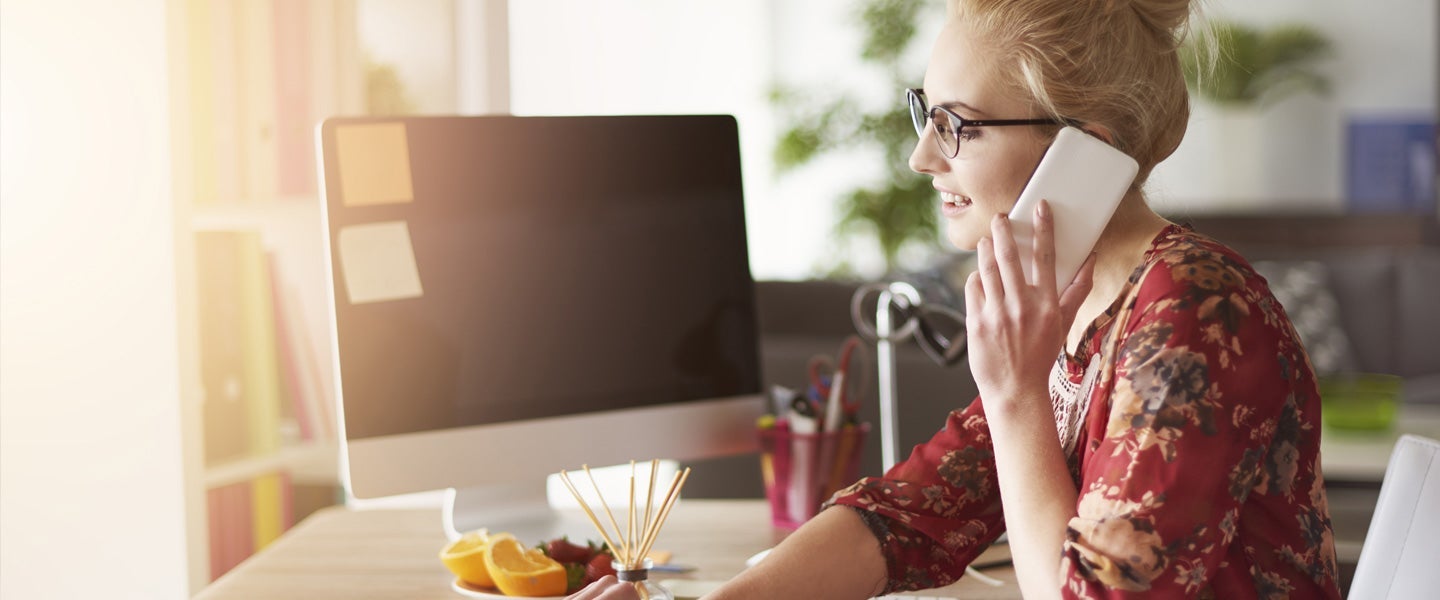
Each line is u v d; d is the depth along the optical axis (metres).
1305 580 0.96
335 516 1.68
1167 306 0.90
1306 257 5.29
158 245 1.58
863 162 7.32
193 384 1.62
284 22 2.02
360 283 1.36
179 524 1.60
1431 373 4.98
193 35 1.86
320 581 1.34
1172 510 0.85
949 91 1.04
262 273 1.99
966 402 2.67
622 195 1.51
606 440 1.48
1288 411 0.93
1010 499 0.96
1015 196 1.03
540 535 1.50
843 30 7.43
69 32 1.56
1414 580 1.14
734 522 1.60
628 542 1.23
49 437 1.60
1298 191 6.93
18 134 1.57
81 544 1.61
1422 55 6.79
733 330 1.58
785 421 1.57
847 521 1.17
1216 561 0.87
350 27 2.12
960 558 1.19
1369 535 1.19
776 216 7.34
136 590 1.61
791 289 3.77
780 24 7.49
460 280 1.41
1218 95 6.86
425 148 1.40
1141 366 0.89
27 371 1.59
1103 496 0.88
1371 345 5.02
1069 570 0.87
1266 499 0.94
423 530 1.59
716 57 6.77
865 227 6.14
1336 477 2.84
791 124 6.43
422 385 1.38
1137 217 1.04
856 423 1.59
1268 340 0.90
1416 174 6.78
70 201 1.58
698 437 1.54
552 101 4.91
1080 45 1.00
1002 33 1.01
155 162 1.57
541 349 1.45
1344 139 6.86
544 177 1.46
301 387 2.07
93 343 1.59
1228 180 6.96
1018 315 0.98
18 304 1.58
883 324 1.67
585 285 1.48
